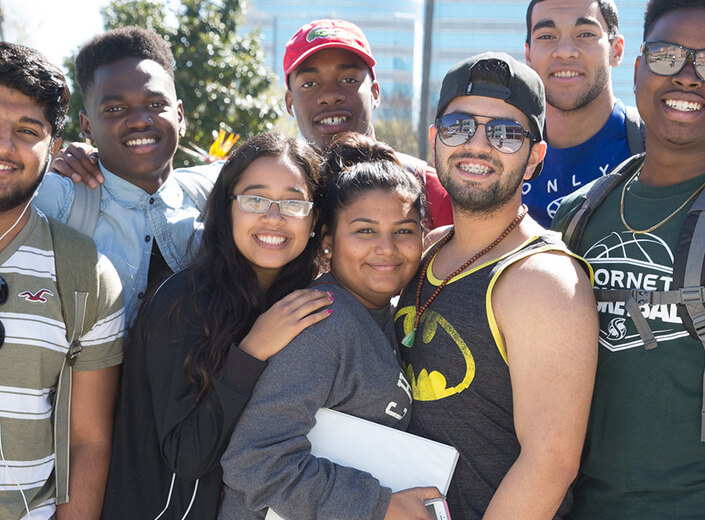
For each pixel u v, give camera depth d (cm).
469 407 240
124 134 326
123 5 1257
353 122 405
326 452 242
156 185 341
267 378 240
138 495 261
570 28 379
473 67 247
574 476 222
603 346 249
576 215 272
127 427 269
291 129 1475
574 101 384
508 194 247
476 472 240
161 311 261
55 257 265
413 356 256
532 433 220
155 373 255
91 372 275
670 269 239
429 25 1252
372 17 6506
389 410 248
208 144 1211
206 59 1235
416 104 1631
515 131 244
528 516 217
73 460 275
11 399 252
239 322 262
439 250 272
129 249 327
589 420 250
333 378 243
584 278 233
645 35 266
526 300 225
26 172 253
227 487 251
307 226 278
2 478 251
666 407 234
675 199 249
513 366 228
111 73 328
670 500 233
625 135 391
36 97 252
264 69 1320
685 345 232
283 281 293
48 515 263
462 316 241
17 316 254
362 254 263
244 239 272
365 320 256
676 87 249
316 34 398
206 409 241
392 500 229
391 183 265
